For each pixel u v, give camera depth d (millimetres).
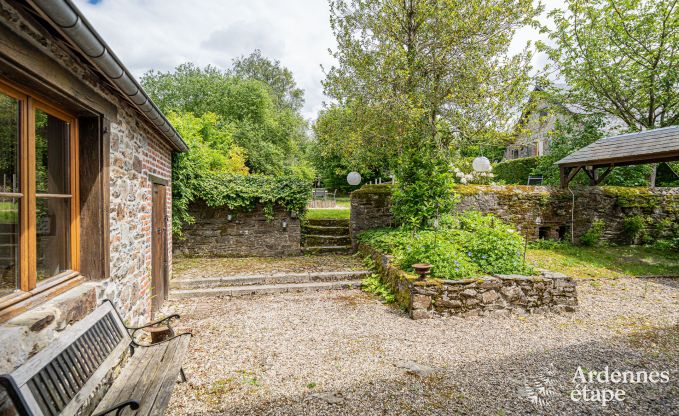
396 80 8008
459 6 7730
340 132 9523
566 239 10078
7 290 2100
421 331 4410
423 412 2727
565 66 13883
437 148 8359
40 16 1870
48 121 2521
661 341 4176
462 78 8016
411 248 5844
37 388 1756
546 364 3564
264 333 4344
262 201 8836
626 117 13820
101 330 2572
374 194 9328
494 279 5047
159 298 5273
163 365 2707
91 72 2629
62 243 2697
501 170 19203
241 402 2867
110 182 3100
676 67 12008
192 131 9906
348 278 6812
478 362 3594
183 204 7949
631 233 10273
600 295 6094
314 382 3182
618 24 12766
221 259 8625
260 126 22984
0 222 2086
